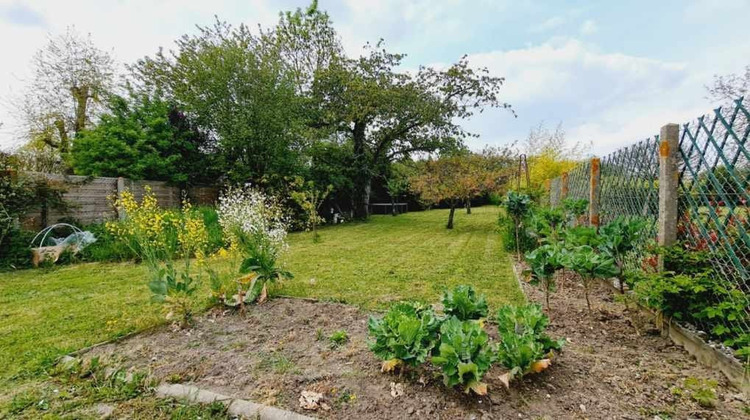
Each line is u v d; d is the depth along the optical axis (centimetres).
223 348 234
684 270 231
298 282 415
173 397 177
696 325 221
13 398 179
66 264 543
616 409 161
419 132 1387
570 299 335
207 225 687
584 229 311
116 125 895
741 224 200
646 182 310
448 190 1020
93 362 205
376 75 1304
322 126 1354
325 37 1437
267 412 162
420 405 166
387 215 1745
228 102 1038
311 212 884
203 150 1077
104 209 732
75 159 882
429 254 618
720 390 175
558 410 161
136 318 297
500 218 702
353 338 246
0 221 529
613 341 235
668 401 167
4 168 578
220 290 315
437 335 195
